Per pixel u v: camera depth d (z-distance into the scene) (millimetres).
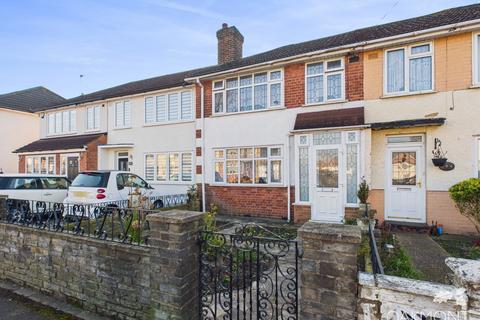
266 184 10523
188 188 12164
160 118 13516
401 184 8602
